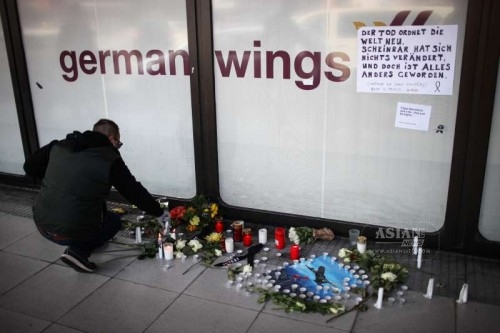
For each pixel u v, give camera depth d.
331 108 3.79
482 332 2.81
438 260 3.62
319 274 3.44
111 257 3.81
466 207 3.55
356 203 3.97
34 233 4.33
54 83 4.89
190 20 4.00
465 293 3.07
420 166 3.65
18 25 4.80
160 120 4.53
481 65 3.21
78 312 3.12
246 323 2.95
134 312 3.10
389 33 3.43
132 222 4.38
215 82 4.14
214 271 3.56
